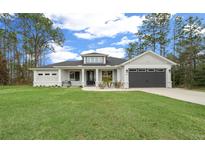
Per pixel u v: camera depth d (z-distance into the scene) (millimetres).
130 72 20109
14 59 33781
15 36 32594
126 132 3947
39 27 32719
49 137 3666
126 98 9766
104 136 3727
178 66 24562
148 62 20234
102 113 5793
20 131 3984
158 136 3746
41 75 23375
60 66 22016
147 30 33531
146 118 5141
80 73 24125
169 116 5410
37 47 34125
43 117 5230
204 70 20516
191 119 5062
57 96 10672
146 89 17625
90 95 11305
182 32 26016
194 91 15219
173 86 23969
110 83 21438
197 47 22156
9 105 7352
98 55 23844
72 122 4680
